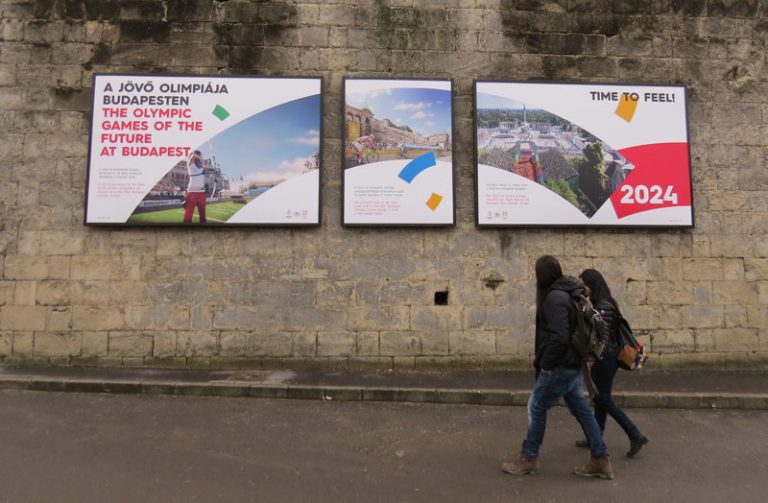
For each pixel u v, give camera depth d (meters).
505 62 7.59
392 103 7.40
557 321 3.98
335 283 7.24
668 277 7.44
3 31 7.33
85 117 7.29
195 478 4.08
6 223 7.15
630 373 7.15
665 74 7.71
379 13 7.55
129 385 6.23
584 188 7.43
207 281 7.18
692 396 6.11
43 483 3.95
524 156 7.41
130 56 7.35
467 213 7.40
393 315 7.24
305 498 3.80
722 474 4.34
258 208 7.21
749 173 7.66
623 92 7.58
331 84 7.47
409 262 7.31
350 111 7.36
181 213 7.17
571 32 7.67
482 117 7.43
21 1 7.38
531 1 7.67
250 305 7.18
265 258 7.23
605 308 4.55
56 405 5.76
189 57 7.38
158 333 7.11
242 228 7.25
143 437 4.90
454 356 7.23
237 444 4.78
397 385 6.41
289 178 7.27
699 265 7.49
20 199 7.18
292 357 7.14
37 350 7.05
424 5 7.59
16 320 7.07
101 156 7.15
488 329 7.29
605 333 4.18
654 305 7.39
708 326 7.41
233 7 7.45
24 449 4.57
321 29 7.50
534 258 7.39
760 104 7.77
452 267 7.33
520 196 7.37
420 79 7.44
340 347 7.17
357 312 7.22
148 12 7.41
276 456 4.54
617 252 7.45
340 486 4.00
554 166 7.43
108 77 7.23
